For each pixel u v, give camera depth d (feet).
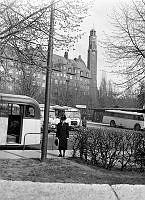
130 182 24.18
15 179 22.84
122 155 32.58
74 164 32.76
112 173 29.78
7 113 48.47
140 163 32.99
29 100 51.39
